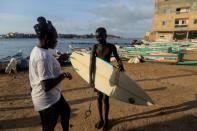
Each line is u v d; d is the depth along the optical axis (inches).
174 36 1663.4
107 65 159.0
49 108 103.4
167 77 373.4
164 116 193.5
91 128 169.2
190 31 1595.7
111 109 209.5
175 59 555.5
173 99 242.8
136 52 647.1
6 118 187.6
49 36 99.0
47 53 98.4
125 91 171.0
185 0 1526.8
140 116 192.7
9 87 303.0
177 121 183.3
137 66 525.3
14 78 374.6
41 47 99.8
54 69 103.5
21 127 169.9
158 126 173.2
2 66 433.1
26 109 210.5
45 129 107.8
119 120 183.8
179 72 429.1
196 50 973.8
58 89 108.2
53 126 108.3
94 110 206.7
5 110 207.8
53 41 101.8
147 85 310.7
